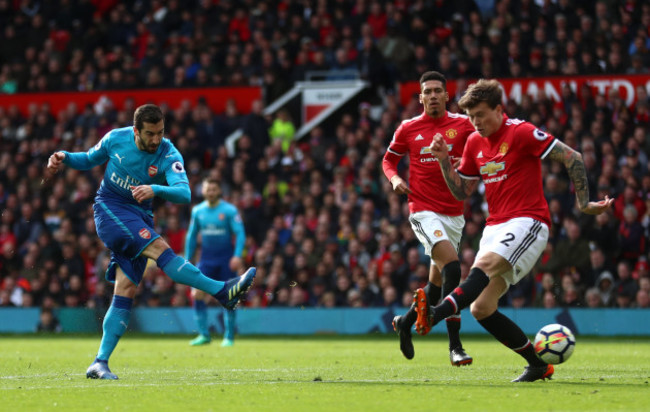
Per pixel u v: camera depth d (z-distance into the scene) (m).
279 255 60.69
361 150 67.12
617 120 62.91
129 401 18.38
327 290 58.50
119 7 83.56
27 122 75.81
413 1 75.75
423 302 20.30
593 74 65.69
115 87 76.62
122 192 24.17
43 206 69.44
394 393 19.72
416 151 28.58
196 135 71.25
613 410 16.70
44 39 83.00
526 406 17.30
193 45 78.06
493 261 21.55
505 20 71.25
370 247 59.81
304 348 42.97
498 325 22.16
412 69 71.00
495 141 22.36
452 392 19.84
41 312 61.75
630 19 69.31
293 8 78.50
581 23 70.25
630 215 56.00
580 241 54.81
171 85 76.00
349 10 77.25
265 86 72.94
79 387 21.30
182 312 59.66
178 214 66.88
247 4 80.25
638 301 53.00
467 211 59.12
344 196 63.97
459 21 72.19
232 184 67.56
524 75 67.44
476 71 68.25
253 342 50.41
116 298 24.45
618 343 47.84
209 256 46.12
